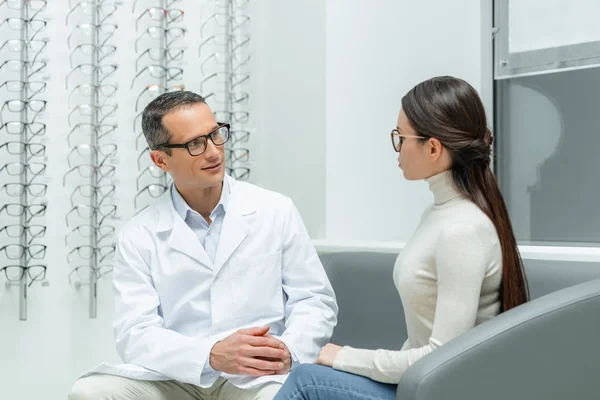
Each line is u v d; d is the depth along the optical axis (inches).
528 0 103.0
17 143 93.4
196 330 72.8
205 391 71.2
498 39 107.0
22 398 94.7
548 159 101.2
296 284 74.9
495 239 54.2
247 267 73.4
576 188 98.0
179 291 72.9
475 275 52.3
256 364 63.5
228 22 109.5
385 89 105.5
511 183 105.4
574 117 98.3
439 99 55.2
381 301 80.7
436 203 57.9
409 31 106.7
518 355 50.8
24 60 92.5
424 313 56.1
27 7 93.2
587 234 96.7
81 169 97.9
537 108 102.6
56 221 97.3
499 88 107.5
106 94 100.9
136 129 103.7
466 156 55.1
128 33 103.0
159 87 100.7
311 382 54.6
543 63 101.6
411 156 56.8
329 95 100.4
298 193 105.8
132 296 72.3
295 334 68.1
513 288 54.8
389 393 54.1
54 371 97.2
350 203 102.3
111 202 99.0
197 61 110.0
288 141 107.5
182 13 103.0
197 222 75.5
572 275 66.2
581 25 97.3
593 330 53.7
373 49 104.0
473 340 49.7
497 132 107.3
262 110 112.3
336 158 101.2
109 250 101.0
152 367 66.9
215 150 72.0
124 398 67.3
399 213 106.6
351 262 85.0
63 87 97.8
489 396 49.9
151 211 77.1
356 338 81.7
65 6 98.0
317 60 101.7
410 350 53.4
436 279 55.0
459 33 109.4
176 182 75.0
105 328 101.2
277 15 109.3
